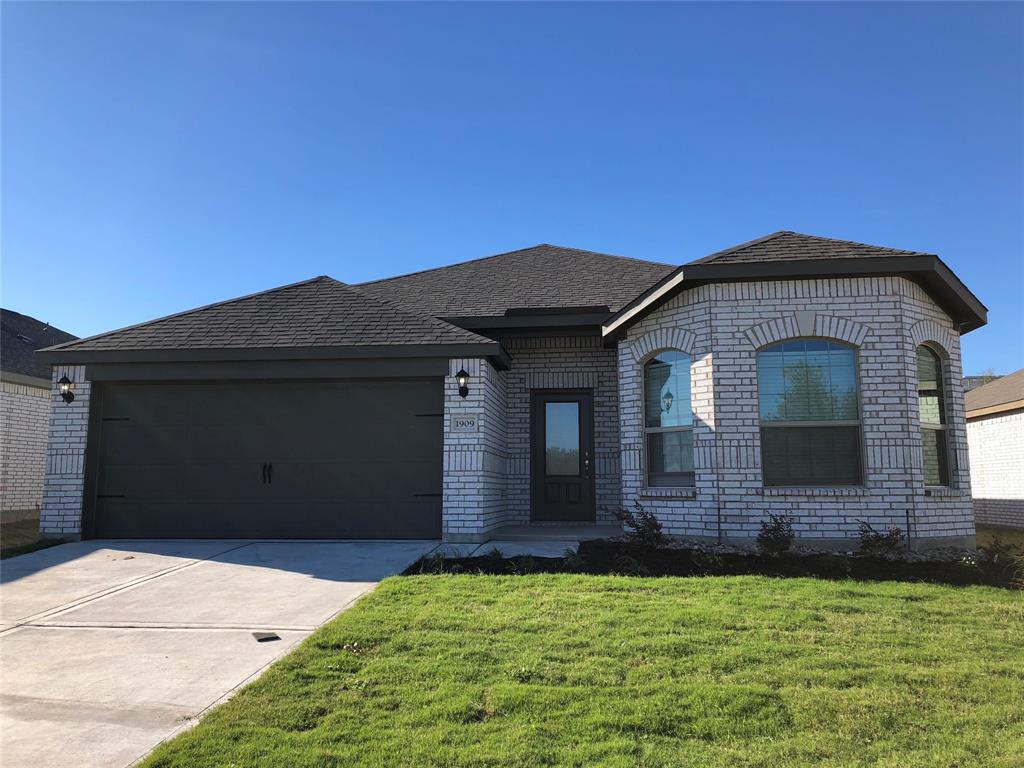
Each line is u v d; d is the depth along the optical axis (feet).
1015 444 53.83
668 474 34.83
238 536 35.27
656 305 34.83
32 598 23.97
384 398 35.91
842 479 31.22
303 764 11.92
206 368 35.81
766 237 34.88
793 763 11.89
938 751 12.26
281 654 18.07
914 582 25.07
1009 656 17.04
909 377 31.07
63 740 13.25
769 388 32.07
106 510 35.81
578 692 14.76
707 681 15.31
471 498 33.99
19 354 54.39
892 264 30.53
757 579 24.76
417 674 15.87
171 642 19.10
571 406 42.70
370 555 30.40
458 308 43.09
